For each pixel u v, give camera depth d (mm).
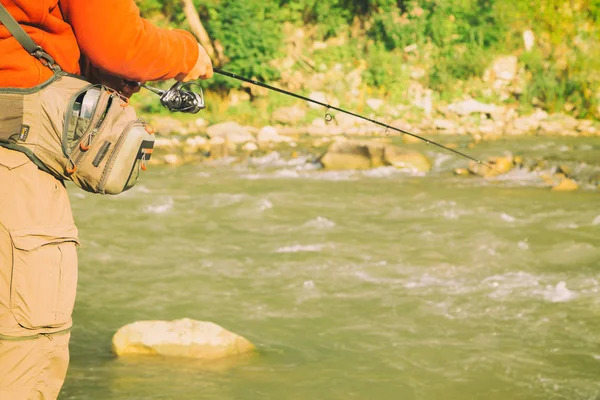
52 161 2303
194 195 12680
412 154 15727
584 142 19422
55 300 2316
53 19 2250
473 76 23219
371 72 22828
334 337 6633
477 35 23578
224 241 9773
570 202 12281
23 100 2256
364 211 11633
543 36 23953
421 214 11398
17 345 2293
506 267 8727
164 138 18797
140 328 6180
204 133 20031
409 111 22234
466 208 11805
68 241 2344
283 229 10453
